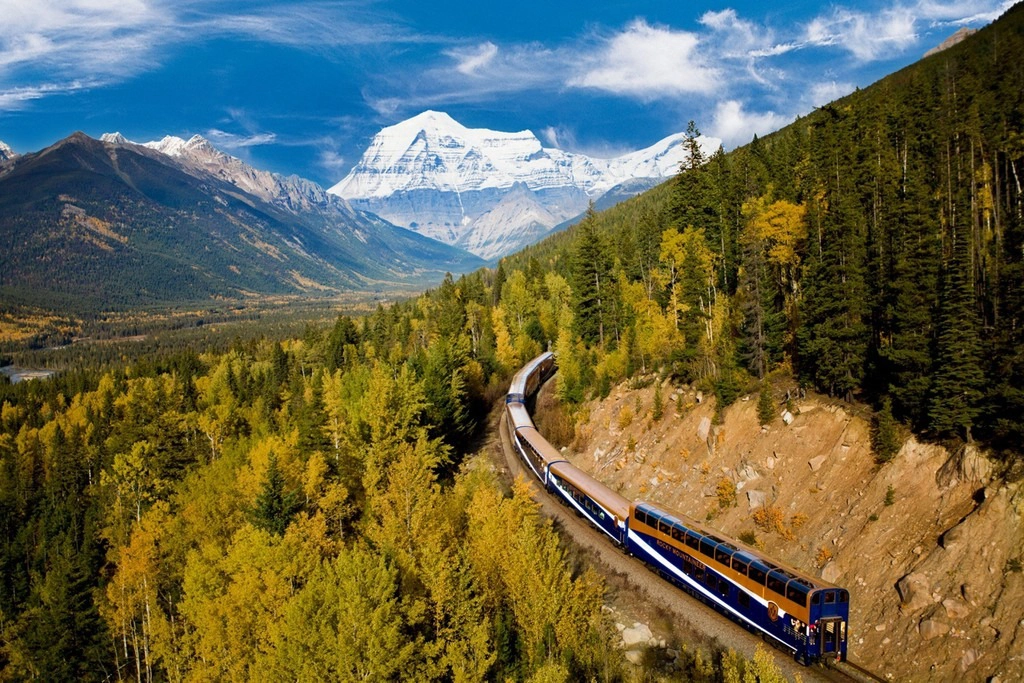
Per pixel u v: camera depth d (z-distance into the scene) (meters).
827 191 59.28
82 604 52.84
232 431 88.56
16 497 83.44
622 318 76.56
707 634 35.12
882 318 46.06
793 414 46.78
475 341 106.56
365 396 63.34
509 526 36.41
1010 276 37.53
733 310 63.84
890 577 34.56
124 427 93.88
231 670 34.19
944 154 66.62
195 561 39.00
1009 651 28.20
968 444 35.34
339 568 30.52
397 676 29.25
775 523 41.56
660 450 55.16
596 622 33.50
